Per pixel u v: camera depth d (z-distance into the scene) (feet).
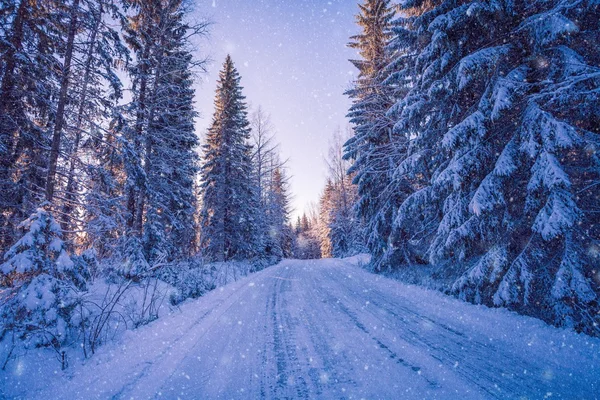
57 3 22.61
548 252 18.52
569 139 16.03
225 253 69.56
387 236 48.39
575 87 17.02
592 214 17.42
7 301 16.35
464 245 24.09
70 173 23.43
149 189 37.17
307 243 220.64
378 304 23.70
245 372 11.70
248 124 82.33
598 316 14.99
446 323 17.69
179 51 39.70
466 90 26.04
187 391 10.31
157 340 16.35
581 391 9.62
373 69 51.65
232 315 21.53
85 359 14.40
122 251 30.25
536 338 14.33
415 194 31.73
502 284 18.86
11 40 23.85
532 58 20.38
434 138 30.66
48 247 17.95
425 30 28.07
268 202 100.32
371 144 51.39
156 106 37.81
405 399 9.16
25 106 26.27
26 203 25.82
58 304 16.34
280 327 17.93
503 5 20.84
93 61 24.89
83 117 24.35
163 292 29.78
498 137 23.03
